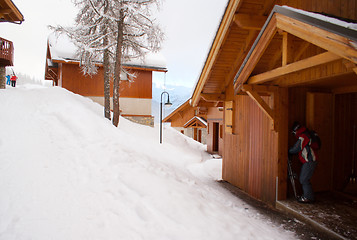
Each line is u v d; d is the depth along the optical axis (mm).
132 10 10219
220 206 4469
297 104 5500
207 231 3309
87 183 4195
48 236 2779
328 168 5754
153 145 11547
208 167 9594
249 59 4625
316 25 2900
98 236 2898
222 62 7180
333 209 4605
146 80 17500
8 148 4988
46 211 3250
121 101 16875
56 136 6270
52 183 4004
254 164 6078
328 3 4375
